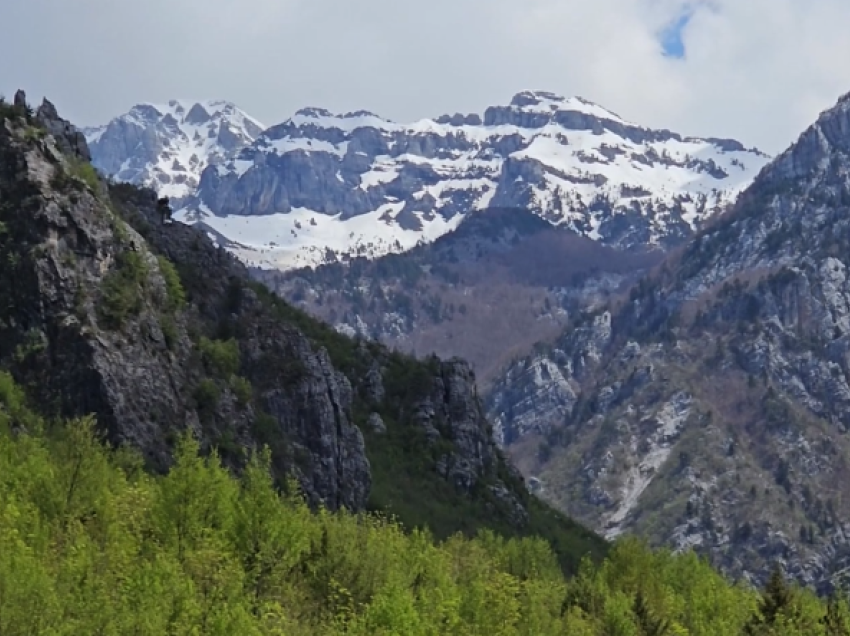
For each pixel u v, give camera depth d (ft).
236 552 362.53
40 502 355.97
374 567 387.34
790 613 507.30
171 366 511.40
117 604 285.02
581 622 438.40
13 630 260.62
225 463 504.43
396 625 343.67
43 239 495.00
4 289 485.56
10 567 275.80
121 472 397.80
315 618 353.31
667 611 514.27
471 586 420.36
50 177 512.22
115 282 506.48
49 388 471.62
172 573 299.58
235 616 291.79
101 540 346.54
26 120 539.70
